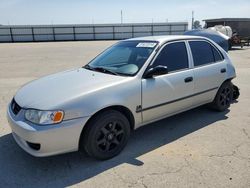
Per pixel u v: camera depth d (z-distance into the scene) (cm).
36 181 299
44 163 336
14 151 367
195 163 329
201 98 456
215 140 393
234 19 2516
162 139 400
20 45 2725
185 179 296
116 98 329
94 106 310
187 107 436
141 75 363
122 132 349
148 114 375
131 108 349
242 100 595
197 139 398
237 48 2225
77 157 349
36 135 287
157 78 377
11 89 736
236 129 432
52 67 1183
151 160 339
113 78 354
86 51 1948
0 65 1250
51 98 307
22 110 312
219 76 480
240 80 822
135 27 3884
